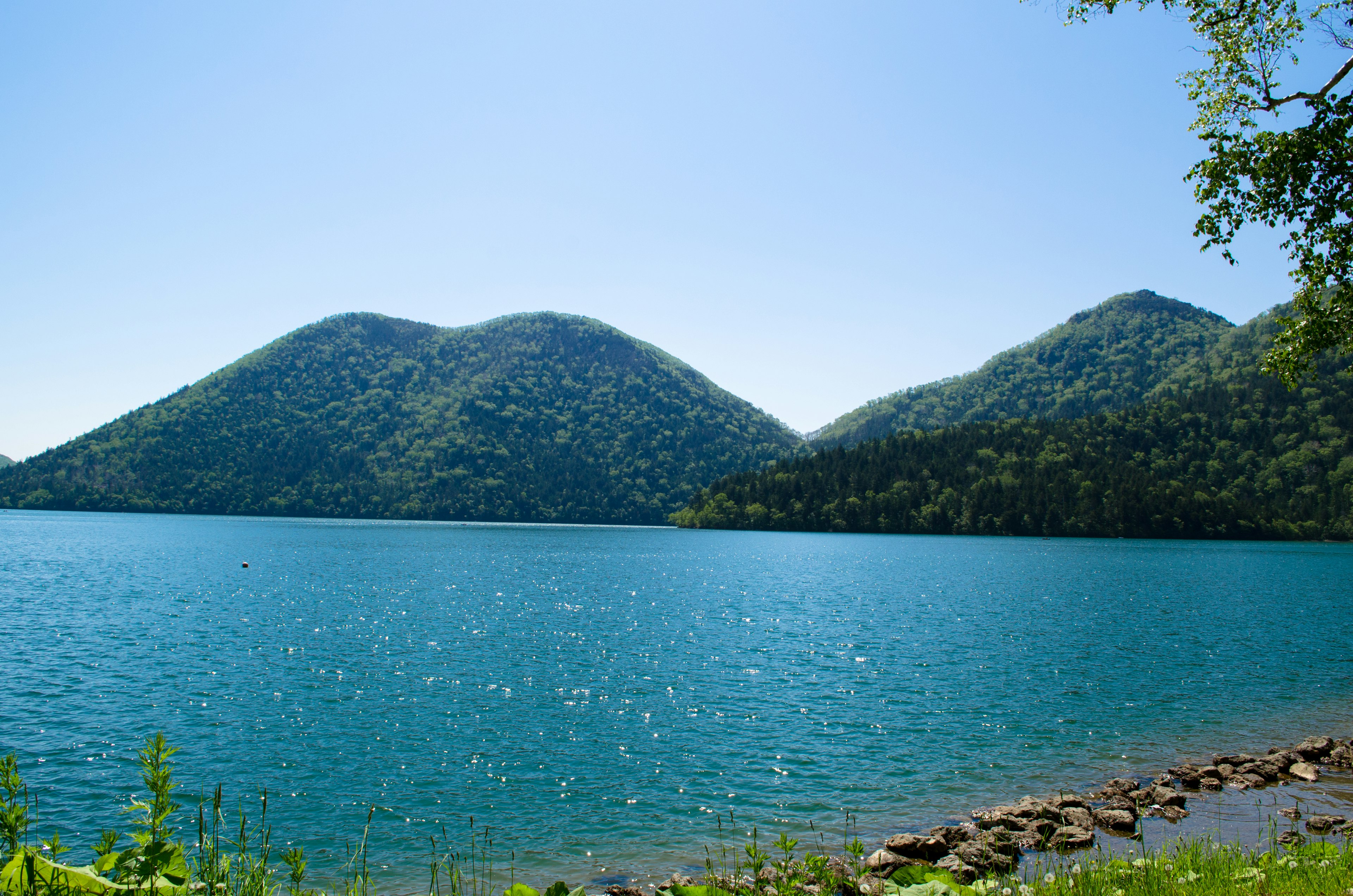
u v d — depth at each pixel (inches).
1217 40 705.0
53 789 747.4
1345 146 614.2
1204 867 456.8
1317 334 697.0
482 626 1785.2
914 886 445.7
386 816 700.0
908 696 1137.4
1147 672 1315.2
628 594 2509.8
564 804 732.0
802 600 2375.7
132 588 2484.0
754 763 846.5
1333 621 1962.4
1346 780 780.6
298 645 1510.8
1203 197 689.0
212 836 344.2
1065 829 627.2
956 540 6673.2
